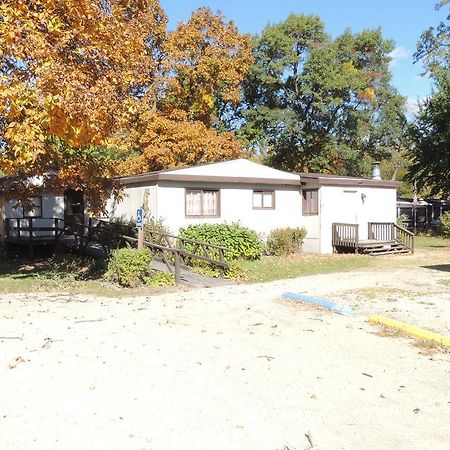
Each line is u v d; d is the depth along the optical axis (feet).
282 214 73.05
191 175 63.77
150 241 58.03
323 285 42.80
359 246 70.59
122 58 41.04
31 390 18.54
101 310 32.96
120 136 86.94
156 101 96.68
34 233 77.46
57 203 79.36
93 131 34.83
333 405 17.24
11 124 32.55
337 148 131.95
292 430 15.33
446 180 133.49
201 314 31.71
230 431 15.25
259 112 126.72
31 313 31.81
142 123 88.43
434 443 14.49
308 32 128.47
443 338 24.63
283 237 69.41
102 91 36.83
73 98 32.76
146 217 63.87
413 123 139.33
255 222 70.33
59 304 35.06
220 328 27.99
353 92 128.26
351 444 14.43
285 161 139.03
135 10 64.08
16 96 31.48
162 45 94.99
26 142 32.63
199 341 25.27
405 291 38.93
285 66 126.31
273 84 129.39
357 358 22.44
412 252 73.77
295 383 19.35
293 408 16.98
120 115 40.45
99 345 24.48
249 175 69.10
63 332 26.91
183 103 101.50
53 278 47.80
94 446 14.28
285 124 125.29
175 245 60.59
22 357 22.45
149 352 23.36
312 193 73.20
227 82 103.24
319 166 134.72
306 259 64.64
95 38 37.65
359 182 75.10
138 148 94.79
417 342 24.75
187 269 51.65
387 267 56.44
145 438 14.78
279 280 46.80
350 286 41.96
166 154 88.63
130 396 18.01
